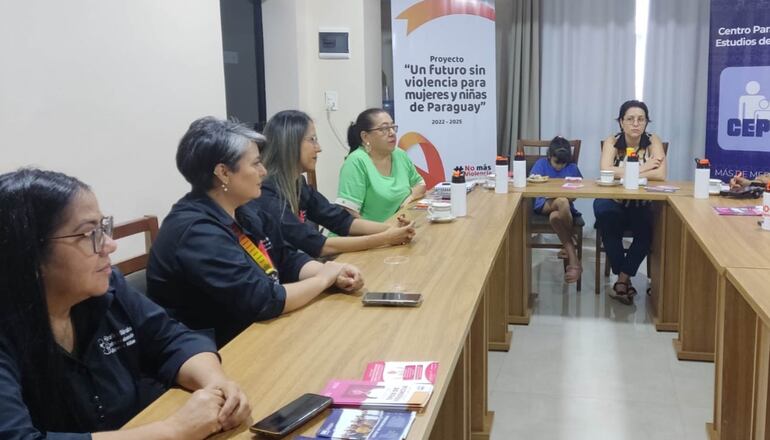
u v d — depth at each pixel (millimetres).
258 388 1321
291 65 4562
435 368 1384
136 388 1396
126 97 2715
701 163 3465
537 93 5602
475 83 5137
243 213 1991
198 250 1729
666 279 3572
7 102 2141
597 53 5527
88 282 1189
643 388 2932
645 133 4305
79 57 2449
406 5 4953
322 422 1176
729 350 2287
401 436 1107
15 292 1110
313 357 1471
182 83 3115
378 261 2299
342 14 4629
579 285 4355
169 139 3021
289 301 1766
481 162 5230
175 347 1427
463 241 2580
